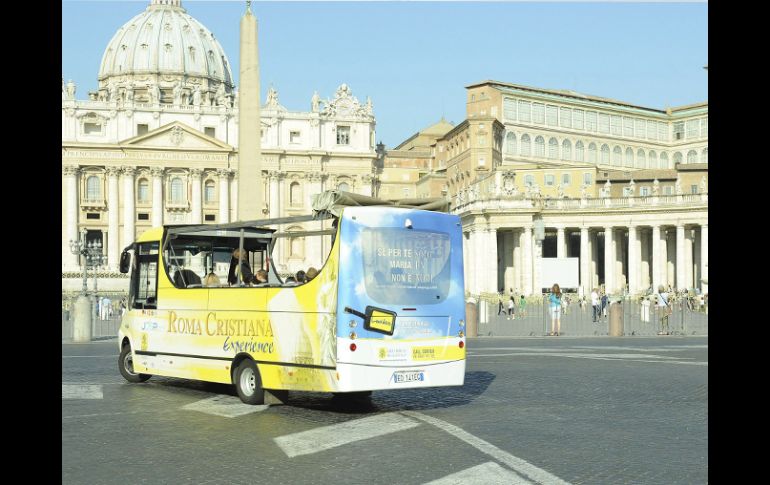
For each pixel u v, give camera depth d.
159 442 11.30
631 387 16.52
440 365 14.02
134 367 17.78
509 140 117.88
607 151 128.75
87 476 9.42
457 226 14.44
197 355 16.06
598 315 50.94
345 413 13.80
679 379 17.77
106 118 112.75
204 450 10.74
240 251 16.08
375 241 13.61
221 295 15.59
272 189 117.12
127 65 155.38
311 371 13.72
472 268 92.00
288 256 94.62
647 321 44.91
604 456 10.16
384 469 9.58
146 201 113.38
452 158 121.00
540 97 121.31
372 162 120.44
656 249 85.25
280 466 9.79
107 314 50.91
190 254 17.34
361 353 13.34
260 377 14.64
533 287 86.69
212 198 115.06
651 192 97.06
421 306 13.90
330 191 13.91
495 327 42.47
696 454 10.24
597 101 128.25
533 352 25.16
